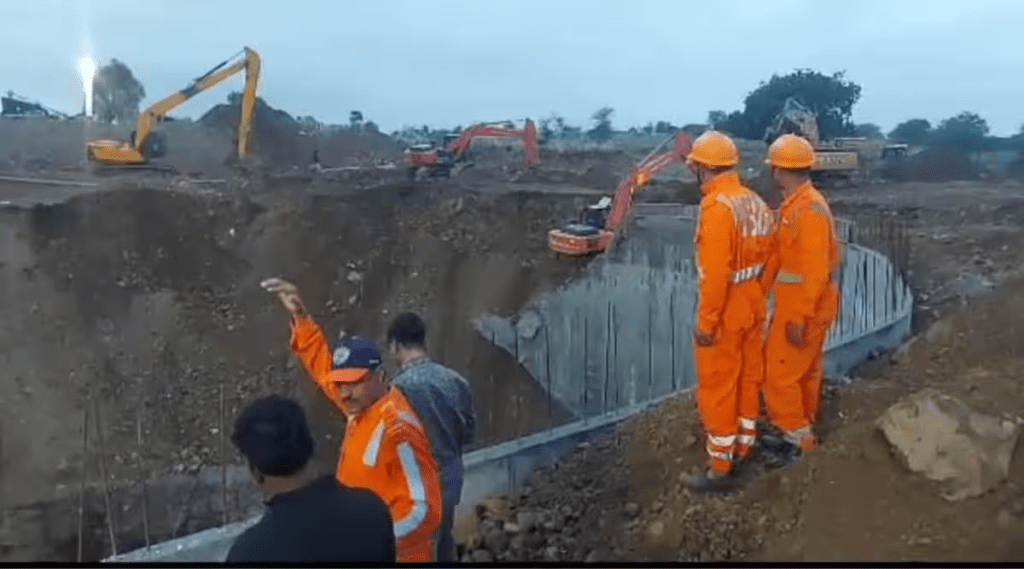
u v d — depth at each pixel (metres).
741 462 4.79
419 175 22.81
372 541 2.52
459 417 3.78
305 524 2.47
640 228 18.56
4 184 20.41
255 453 2.50
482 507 5.12
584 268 17.25
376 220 19.66
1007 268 13.24
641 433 5.64
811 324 4.59
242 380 14.46
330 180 22.47
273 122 26.48
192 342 15.37
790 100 22.03
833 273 4.68
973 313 6.80
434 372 3.79
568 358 15.27
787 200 4.62
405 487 3.04
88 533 10.38
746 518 4.27
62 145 26.45
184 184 20.81
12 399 13.07
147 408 13.38
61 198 18.69
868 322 8.16
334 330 16.67
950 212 18.66
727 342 4.50
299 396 13.61
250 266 17.77
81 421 12.78
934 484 3.92
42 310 15.30
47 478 11.45
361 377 3.04
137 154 21.31
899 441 4.11
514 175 24.84
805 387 4.81
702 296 4.41
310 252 18.34
